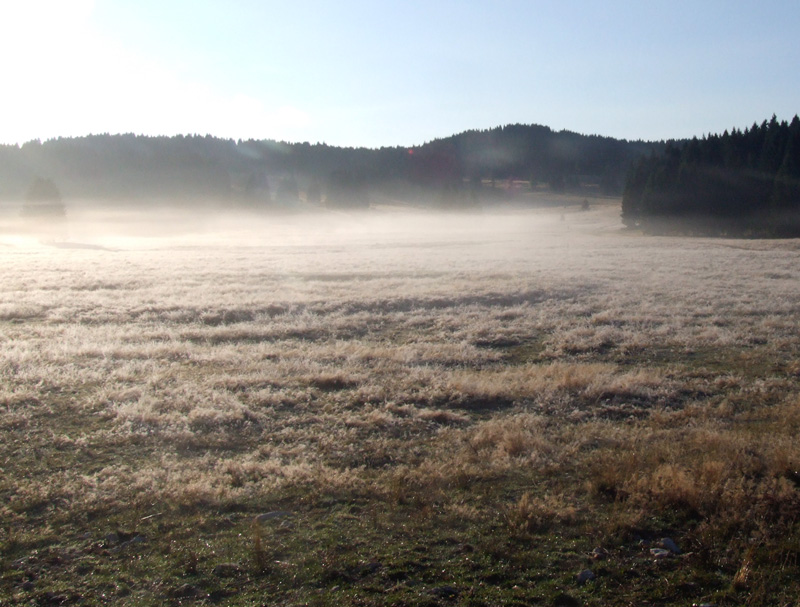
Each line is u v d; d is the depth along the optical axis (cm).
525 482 674
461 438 831
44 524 565
